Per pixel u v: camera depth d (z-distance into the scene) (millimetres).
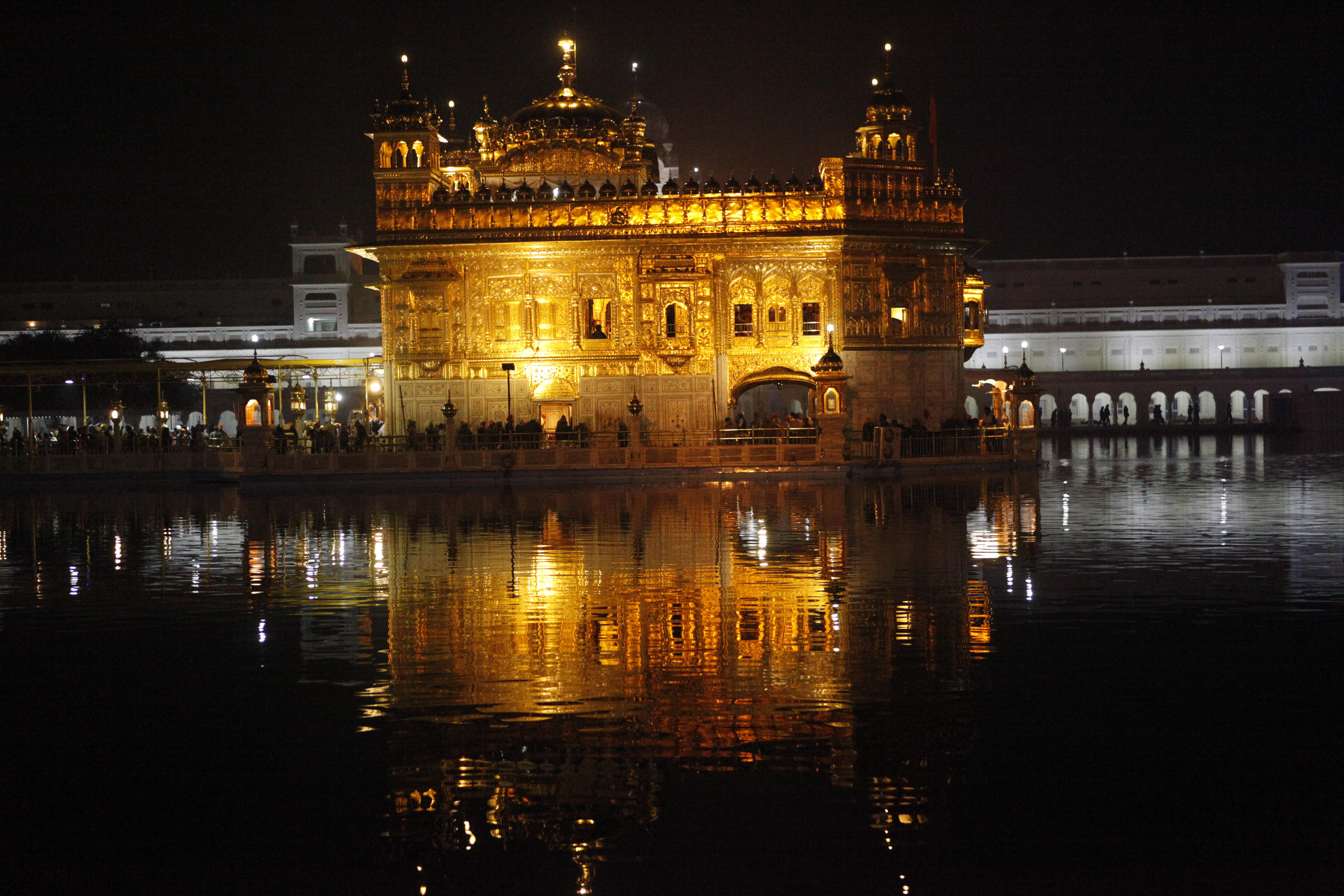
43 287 100062
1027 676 12164
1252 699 11297
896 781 9344
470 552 22203
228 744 10484
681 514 28984
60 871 8086
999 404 56656
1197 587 17078
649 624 14953
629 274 50219
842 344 49781
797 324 50094
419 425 51031
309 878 7906
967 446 45938
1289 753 9828
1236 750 9914
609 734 10508
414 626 15117
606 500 34188
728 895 7594
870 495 34375
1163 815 8656
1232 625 14445
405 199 50531
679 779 9453
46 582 19516
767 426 47219
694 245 49906
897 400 50531
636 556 21156
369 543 24141
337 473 42594
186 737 10695
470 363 50812
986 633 14156
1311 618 14789
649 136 83375
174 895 7703
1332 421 85750
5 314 99812
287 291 100188
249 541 25047
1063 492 34469
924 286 50844
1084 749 9977
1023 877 7793
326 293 95500
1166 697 11398
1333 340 104188
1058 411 94125
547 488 40375
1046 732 10414
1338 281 105312
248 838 8539
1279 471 43125
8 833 8703
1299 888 7602
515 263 50500
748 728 10633
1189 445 68500
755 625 14781
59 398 76562
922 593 16844
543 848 8289
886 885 7703
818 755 9922
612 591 17375
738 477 41938
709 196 49906
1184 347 104938
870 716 10922
